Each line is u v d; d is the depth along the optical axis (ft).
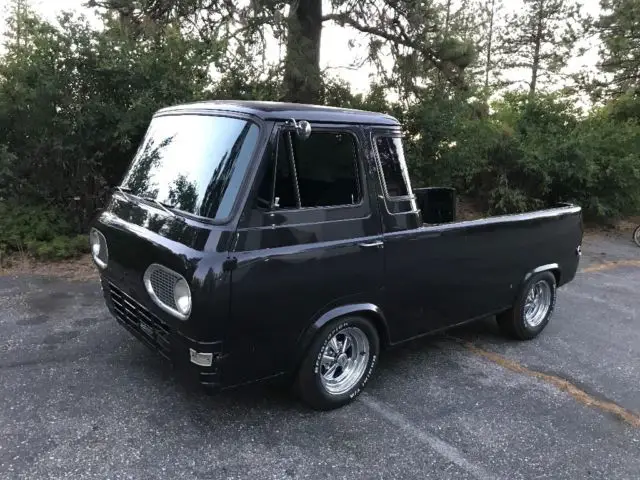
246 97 27.91
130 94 25.39
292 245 10.51
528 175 37.50
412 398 12.94
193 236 9.89
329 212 11.08
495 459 10.73
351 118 11.53
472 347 16.44
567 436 11.72
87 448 10.18
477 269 14.32
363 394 12.98
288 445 10.69
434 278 13.20
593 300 22.34
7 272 21.04
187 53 26.25
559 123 40.57
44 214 24.89
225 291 9.62
